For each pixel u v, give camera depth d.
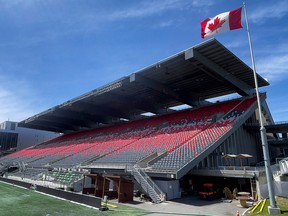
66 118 52.03
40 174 36.50
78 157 37.25
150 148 28.89
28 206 16.98
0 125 84.12
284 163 18.66
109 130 48.78
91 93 35.38
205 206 16.67
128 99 38.62
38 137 84.25
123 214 14.29
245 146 28.66
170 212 14.80
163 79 30.25
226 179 21.58
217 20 17.88
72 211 15.29
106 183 22.09
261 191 18.14
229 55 23.58
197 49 22.59
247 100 31.64
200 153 21.48
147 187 20.55
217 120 29.80
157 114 44.41
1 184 30.62
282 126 29.41
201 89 34.06
